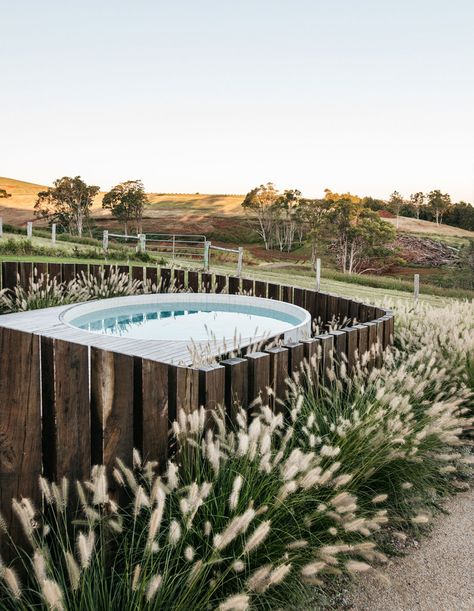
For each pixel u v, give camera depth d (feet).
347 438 10.18
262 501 8.05
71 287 35.14
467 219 401.70
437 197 406.21
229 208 393.70
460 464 13.25
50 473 7.37
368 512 9.78
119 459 7.49
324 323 30.81
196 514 7.67
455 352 16.83
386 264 265.75
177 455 8.72
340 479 8.25
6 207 357.82
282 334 20.31
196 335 27.84
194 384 9.43
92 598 6.15
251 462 8.30
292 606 7.50
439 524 10.58
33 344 6.71
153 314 34.47
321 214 279.49
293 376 11.98
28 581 6.72
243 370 10.70
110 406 7.74
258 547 7.70
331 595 8.25
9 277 33.19
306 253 298.97
